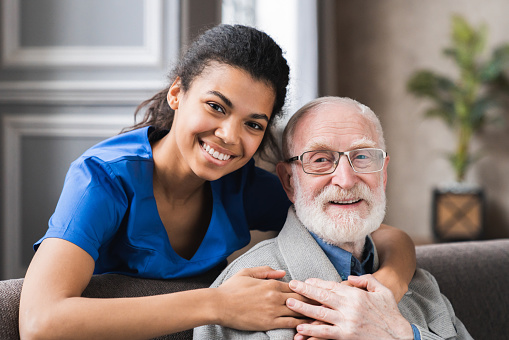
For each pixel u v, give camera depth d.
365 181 1.19
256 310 1.03
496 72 5.64
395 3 6.21
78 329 0.94
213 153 1.15
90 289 1.11
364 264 1.29
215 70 1.13
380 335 1.04
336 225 1.17
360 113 1.24
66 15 2.22
